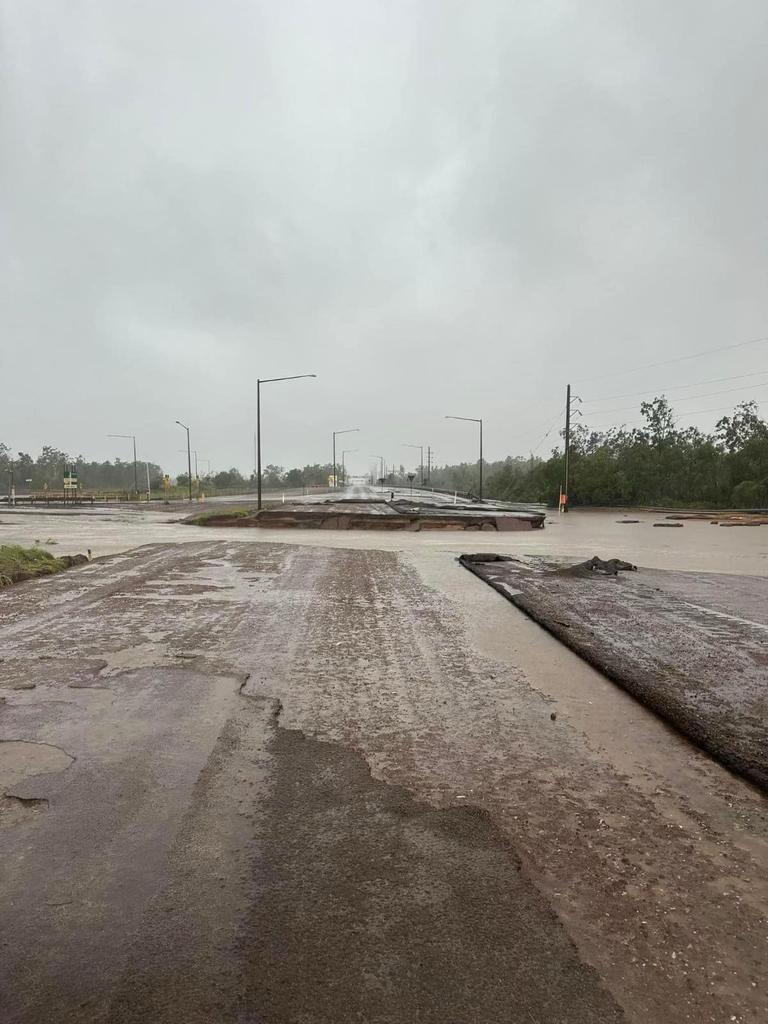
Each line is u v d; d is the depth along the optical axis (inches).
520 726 163.2
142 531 854.5
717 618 297.7
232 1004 72.8
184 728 157.6
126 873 97.4
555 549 651.5
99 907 89.7
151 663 214.2
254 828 111.0
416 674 206.1
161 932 84.6
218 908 89.5
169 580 398.0
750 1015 72.4
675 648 240.4
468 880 96.6
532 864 101.3
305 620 284.8
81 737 151.6
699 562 545.0
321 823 113.0
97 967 78.4
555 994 74.8
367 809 118.2
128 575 416.8
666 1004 73.8
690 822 116.5
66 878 96.2
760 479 1907.0
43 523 1045.2
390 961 79.6
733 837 111.5
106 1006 72.5
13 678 196.9
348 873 98.0
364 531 910.4
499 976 77.5
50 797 121.9
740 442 2058.3
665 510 1722.4
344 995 74.2
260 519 975.0
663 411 2311.8
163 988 75.1
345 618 290.7
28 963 79.0
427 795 124.4
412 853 103.7
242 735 153.6
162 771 133.5
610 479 2010.3
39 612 295.6
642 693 185.2
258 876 97.0
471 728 160.9
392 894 92.9
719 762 142.9
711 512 1583.4
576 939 84.2
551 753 146.7
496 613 309.0
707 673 208.1
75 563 474.0
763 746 149.0
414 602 333.7
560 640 253.1
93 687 188.9
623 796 126.3
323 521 964.6
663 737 158.4
